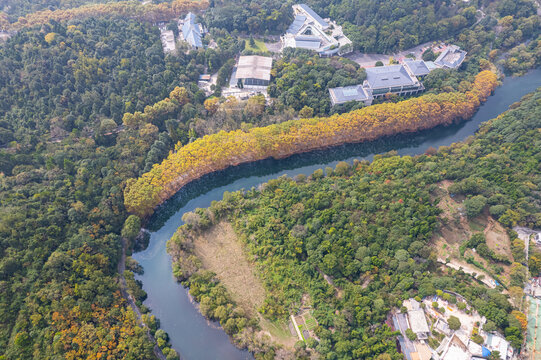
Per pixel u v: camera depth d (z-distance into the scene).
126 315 151.25
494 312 141.12
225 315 153.12
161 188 199.50
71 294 150.50
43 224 170.12
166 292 170.50
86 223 178.62
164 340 150.00
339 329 146.25
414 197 187.75
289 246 174.75
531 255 163.88
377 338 140.50
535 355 135.88
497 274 164.62
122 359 136.12
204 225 190.12
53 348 134.75
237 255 179.88
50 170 197.88
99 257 165.88
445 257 172.62
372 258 164.12
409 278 157.38
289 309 157.88
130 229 184.12
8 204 173.00
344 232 173.88
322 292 159.62
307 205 190.00
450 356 133.75
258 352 145.25
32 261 157.12
